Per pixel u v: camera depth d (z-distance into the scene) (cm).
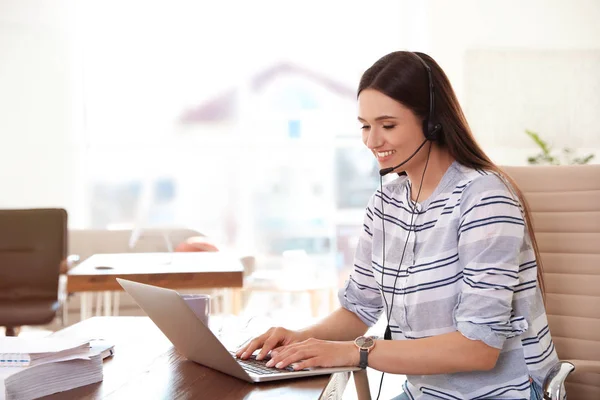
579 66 605
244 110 644
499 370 146
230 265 308
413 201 156
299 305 595
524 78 607
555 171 197
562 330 190
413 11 624
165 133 643
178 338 134
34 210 346
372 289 168
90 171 639
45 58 614
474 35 610
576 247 191
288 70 642
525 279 147
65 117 621
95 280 286
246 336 162
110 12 634
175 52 641
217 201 645
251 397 115
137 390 119
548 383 141
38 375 113
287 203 644
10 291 338
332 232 642
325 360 132
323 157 642
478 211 142
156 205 643
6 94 602
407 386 162
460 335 136
